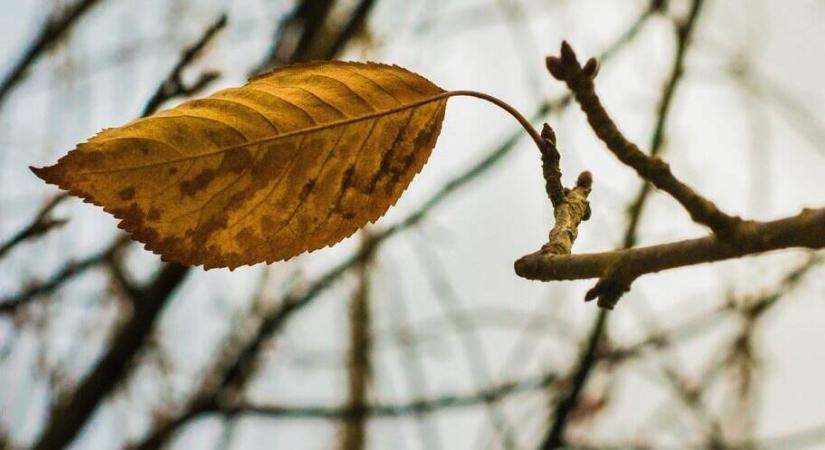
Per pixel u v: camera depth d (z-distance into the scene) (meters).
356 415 1.47
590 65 0.61
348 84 0.65
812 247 0.60
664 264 0.62
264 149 0.64
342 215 0.65
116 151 0.63
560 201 0.66
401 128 0.65
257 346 1.43
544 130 0.67
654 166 0.61
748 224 0.60
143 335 1.28
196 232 0.64
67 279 1.19
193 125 0.64
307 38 1.25
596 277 0.63
